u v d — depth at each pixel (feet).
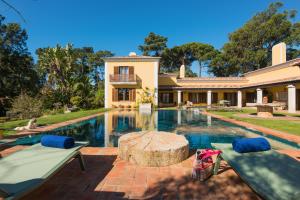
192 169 12.59
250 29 119.96
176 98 97.45
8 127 31.30
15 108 48.39
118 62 85.46
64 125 33.53
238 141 12.60
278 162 10.72
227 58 126.11
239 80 97.14
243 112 58.95
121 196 9.99
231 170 13.32
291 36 109.81
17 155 11.46
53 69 87.40
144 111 66.90
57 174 12.71
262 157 11.51
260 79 86.33
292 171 9.59
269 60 122.42
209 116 50.72
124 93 85.97
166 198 9.79
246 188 10.79
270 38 117.08
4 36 93.76
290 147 20.62
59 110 66.54
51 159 10.81
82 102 78.64
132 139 16.72
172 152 14.53
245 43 123.13
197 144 24.22
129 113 60.13
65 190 10.61
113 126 37.52
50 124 34.45
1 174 8.97
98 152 17.74
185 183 11.46
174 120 44.86
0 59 89.04
